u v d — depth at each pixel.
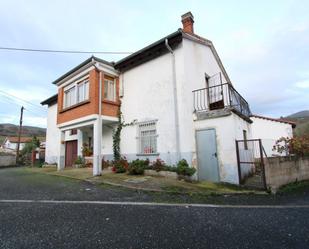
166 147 8.85
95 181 7.68
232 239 2.97
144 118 9.89
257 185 6.78
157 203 4.92
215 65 12.12
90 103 9.78
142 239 2.96
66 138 15.36
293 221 3.76
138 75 10.50
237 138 7.92
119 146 10.82
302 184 7.79
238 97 9.75
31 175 11.05
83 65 10.38
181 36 8.86
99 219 3.79
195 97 9.12
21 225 3.51
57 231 3.25
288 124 13.95
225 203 5.06
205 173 8.08
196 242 2.87
